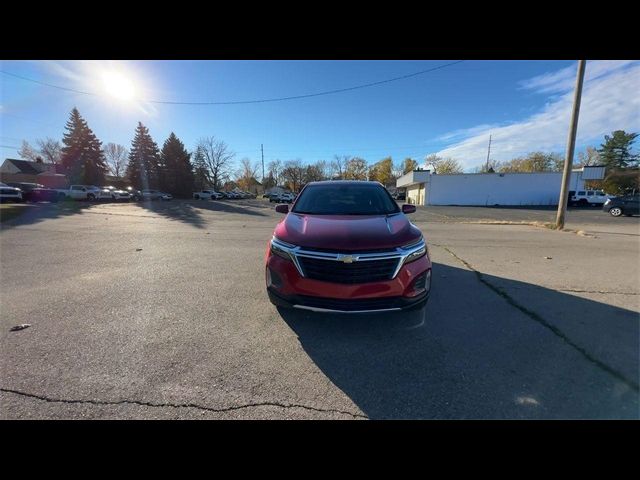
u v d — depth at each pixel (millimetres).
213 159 58812
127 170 49188
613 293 4203
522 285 4531
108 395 2104
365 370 2426
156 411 1979
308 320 3277
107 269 5258
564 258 6316
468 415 1978
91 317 3336
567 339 2928
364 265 2771
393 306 2816
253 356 2604
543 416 1965
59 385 2193
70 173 44250
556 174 35188
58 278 4734
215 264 5625
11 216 14438
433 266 5617
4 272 5055
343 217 3631
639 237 9453
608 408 2021
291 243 2990
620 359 2594
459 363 2527
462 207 32062
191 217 16469
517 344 2836
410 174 39531
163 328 3092
